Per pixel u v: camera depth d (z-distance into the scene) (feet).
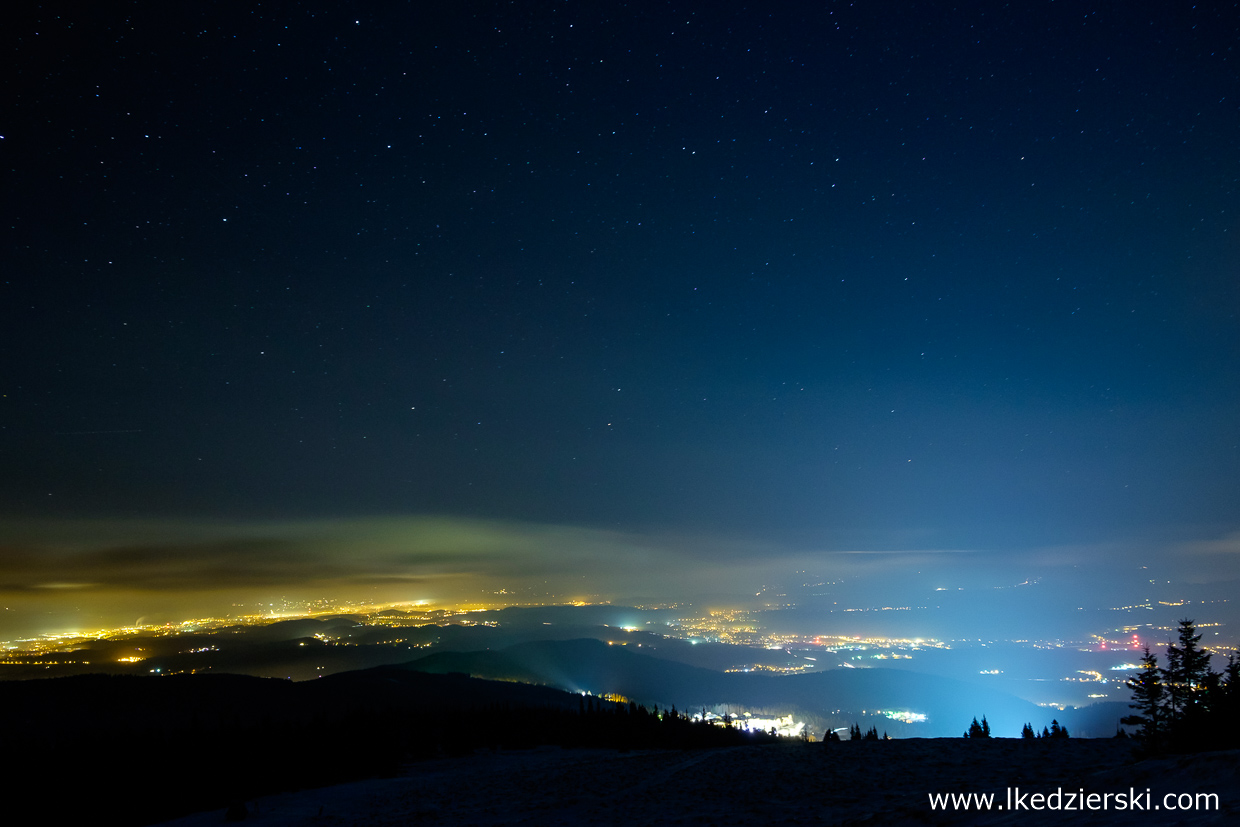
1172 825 28.07
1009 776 67.92
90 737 159.02
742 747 120.37
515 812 79.46
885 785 70.64
